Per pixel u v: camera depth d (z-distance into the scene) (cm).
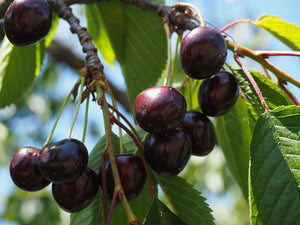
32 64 43
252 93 34
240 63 35
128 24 43
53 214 77
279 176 31
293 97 36
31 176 33
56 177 31
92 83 33
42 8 34
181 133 32
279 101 36
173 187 36
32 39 34
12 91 43
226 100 35
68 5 39
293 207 31
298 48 40
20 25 33
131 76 44
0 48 44
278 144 32
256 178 31
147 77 43
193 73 33
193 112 36
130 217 29
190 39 33
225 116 43
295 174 31
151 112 31
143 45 43
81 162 31
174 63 39
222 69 37
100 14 43
